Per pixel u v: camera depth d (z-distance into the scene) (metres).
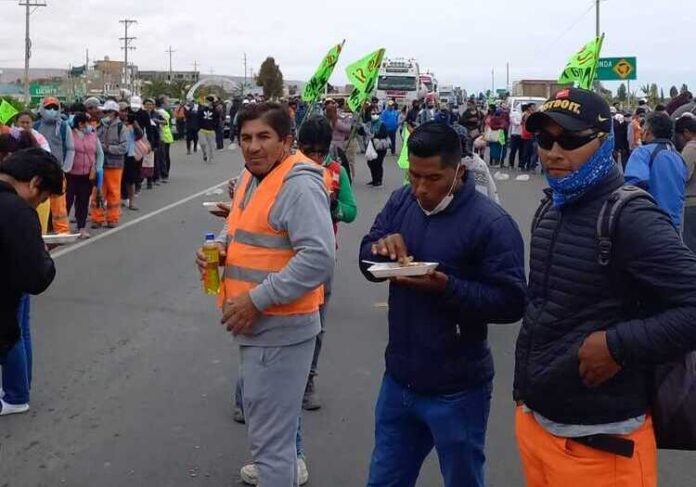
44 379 5.91
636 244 2.39
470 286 2.95
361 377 6.02
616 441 2.50
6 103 11.58
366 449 4.81
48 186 3.98
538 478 2.74
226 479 4.41
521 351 2.69
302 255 3.18
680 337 2.32
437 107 28.00
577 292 2.51
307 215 3.20
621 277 2.46
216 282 3.51
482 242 3.00
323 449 4.80
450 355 3.04
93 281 9.02
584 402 2.52
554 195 2.61
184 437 4.93
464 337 3.05
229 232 3.46
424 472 4.53
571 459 2.57
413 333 3.08
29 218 3.78
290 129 3.35
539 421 2.65
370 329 7.25
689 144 7.13
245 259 3.31
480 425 3.15
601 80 27.11
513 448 4.84
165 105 23.41
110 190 12.70
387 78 43.34
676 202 6.52
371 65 11.79
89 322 7.41
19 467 4.53
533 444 2.70
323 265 3.21
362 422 5.20
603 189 2.52
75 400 5.51
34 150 3.96
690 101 15.95
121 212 14.32
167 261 10.16
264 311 3.25
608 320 2.49
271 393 3.34
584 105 2.47
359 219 13.74
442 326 3.03
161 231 12.42
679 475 4.54
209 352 6.57
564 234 2.57
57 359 6.36
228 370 6.14
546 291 2.60
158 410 5.36
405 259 2.94
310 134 5.05
